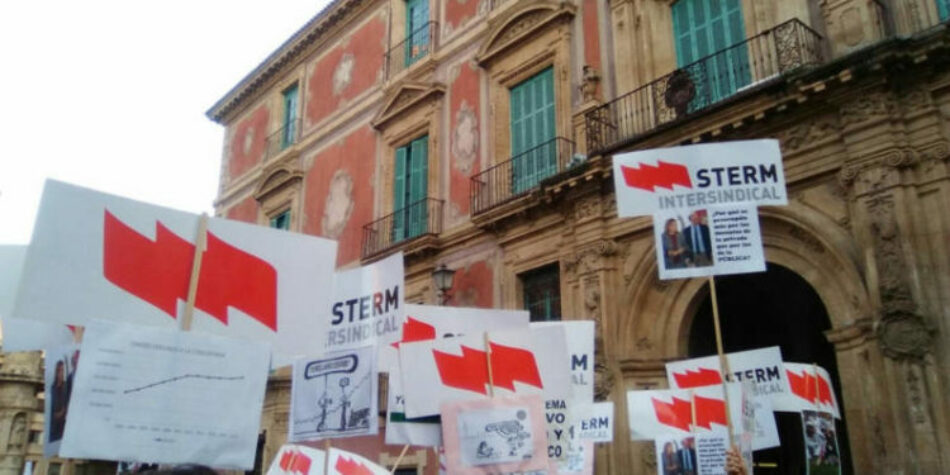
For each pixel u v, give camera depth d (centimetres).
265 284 484
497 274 1448
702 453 712
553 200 1310
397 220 1764
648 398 773
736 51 1174
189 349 415
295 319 489
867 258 908
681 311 1156
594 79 1348
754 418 714
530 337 633
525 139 1488
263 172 2361
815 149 1002
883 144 922
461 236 1546
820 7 1064
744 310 1338
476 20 1689
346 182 1991
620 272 1211
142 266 438
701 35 1244
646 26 1309
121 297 426
